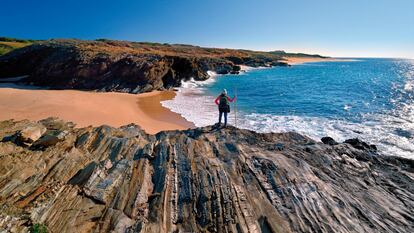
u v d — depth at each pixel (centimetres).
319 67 11238
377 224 643
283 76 6412
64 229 624
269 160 895
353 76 6556
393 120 2095
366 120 2111
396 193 775
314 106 2686
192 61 5084
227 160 916
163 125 1938
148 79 3856
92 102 2589
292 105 2739
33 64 4862
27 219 623
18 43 8138
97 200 718
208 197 731
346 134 1744
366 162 955
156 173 853
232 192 742
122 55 4325
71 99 2631
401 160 981
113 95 3206
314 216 661
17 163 830
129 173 838
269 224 641
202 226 654
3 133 1085
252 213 676
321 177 834
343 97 3250
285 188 755
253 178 809
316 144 1087
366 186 805
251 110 2503
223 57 10494
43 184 759
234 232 628
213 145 1035
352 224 639
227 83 4841
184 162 898
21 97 2553
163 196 746
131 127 1278
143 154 947
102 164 852
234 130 1235
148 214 689
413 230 625
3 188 719
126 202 720
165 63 4334
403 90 3919
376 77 6306
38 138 1026
